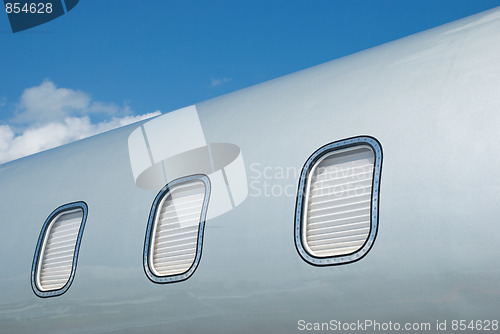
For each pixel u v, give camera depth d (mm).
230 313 6398
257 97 7953
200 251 6758
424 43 6770
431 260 5109
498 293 4793
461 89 5598
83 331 7793
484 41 6008
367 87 6520
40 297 8352
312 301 5816
